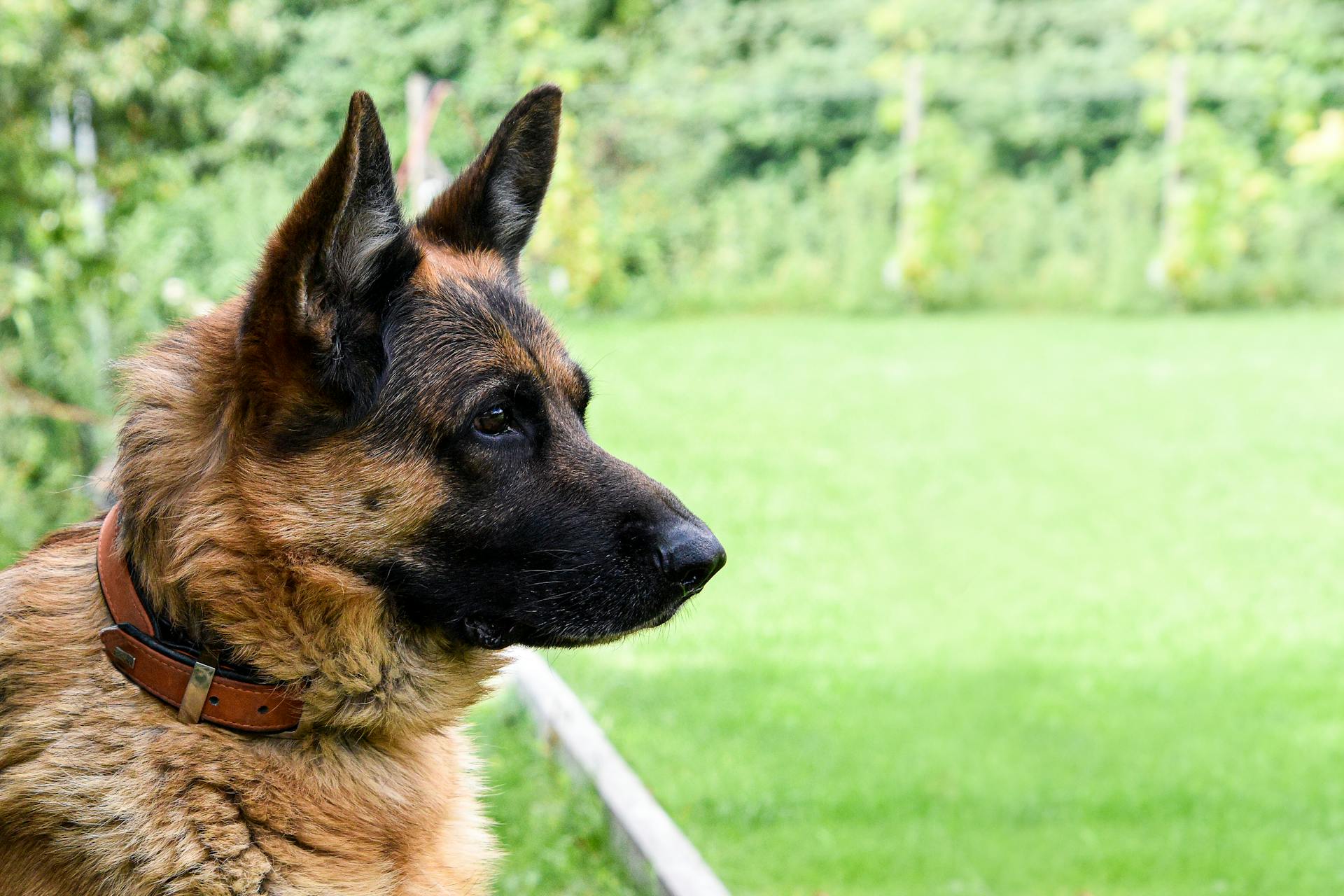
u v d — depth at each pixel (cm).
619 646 710
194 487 273
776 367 1600
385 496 283
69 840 267
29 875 271
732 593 807
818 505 1009
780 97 2259
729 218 2167
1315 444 1222
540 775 491
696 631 738
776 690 656
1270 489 1074
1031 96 2312
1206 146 2091
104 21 945
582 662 681
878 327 1942
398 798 298
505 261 346
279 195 1719
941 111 2339
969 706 642
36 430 784
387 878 289
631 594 304
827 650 716
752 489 1049
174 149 1100
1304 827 523
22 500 719
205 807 270
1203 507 1026
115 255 825
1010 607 798
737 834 506
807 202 2222
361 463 280
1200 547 924
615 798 452
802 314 2070
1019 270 2158
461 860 314
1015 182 2316
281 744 284
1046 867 486
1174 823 525
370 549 284
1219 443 1229
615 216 2100
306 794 283
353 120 258
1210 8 2331
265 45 1209
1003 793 548
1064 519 988
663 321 1991
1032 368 1606
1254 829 522
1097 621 775
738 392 1438
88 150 1018
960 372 1577
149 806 266
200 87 1055
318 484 277
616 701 630
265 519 273
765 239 2167
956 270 2125
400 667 296
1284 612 793
